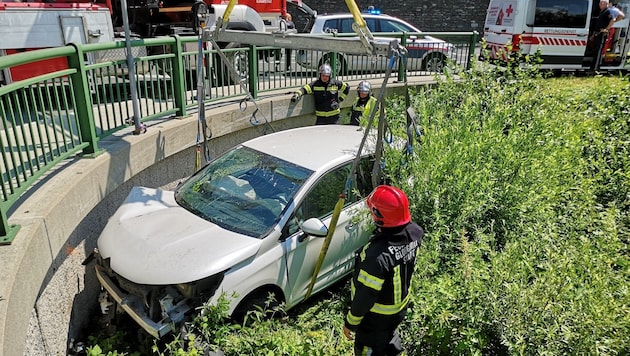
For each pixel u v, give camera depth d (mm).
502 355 3275
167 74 5934
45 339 3408
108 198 4660
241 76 6949
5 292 2520
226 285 3469
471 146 4863
